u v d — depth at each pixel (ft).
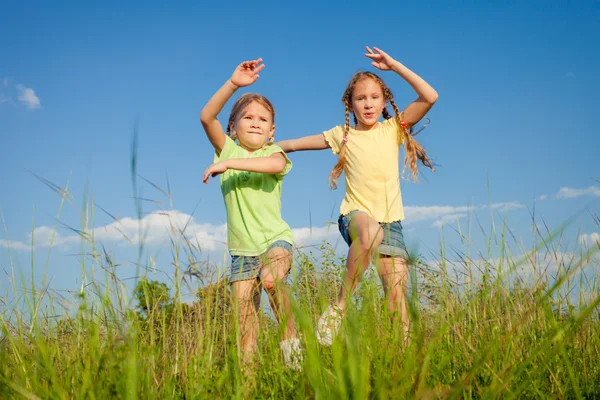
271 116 16.14
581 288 10.34
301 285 9.90
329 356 7.45
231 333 9.78
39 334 8.02
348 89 17.01
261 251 13.93
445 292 9.87
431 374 7.73
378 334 7.22
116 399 6.61
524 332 9.57
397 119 16.66
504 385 7.10
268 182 14.98
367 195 15.87
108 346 7.14
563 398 8.62
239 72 14.44
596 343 9.91
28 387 7.64
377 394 5.70
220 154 15.58
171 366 9.20
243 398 8.60
